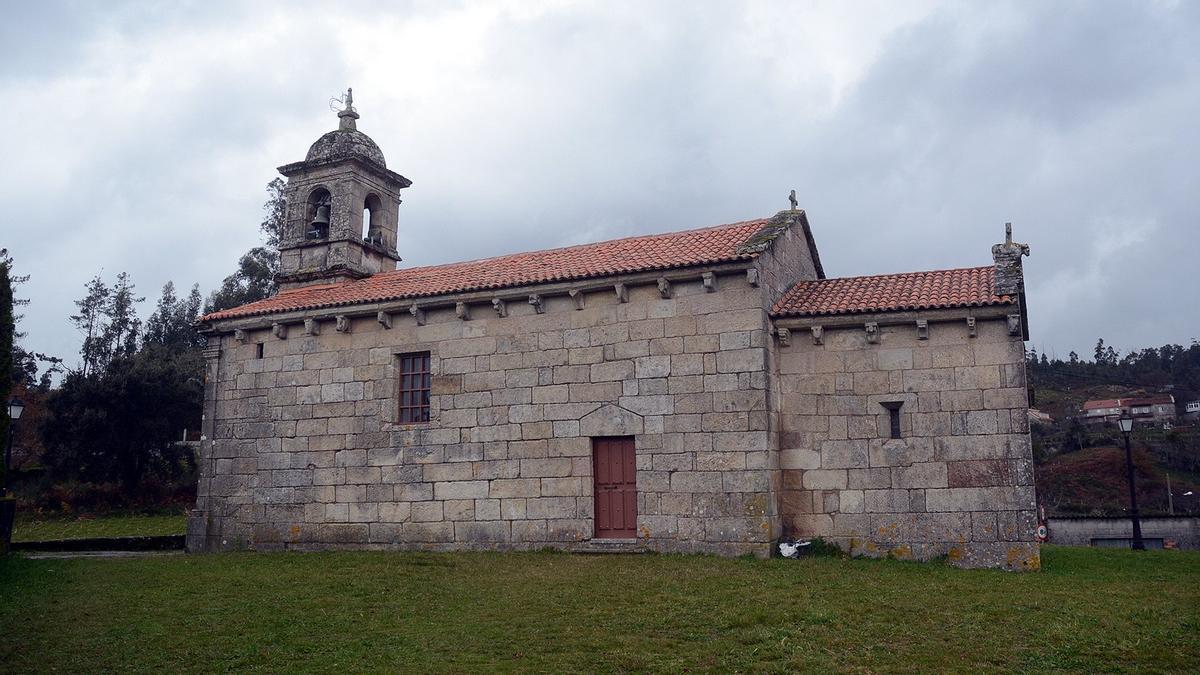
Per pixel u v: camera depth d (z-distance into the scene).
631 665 10.09
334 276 24.98
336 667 10.25
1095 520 35.94
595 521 19.17
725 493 17.89
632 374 19.02
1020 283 17.47
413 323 21.44
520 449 19.88
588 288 19.45
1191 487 54.06
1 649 11.18
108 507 41.38
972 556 16.91
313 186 26.25
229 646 11.28
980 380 17.31
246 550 22.28
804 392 18.52
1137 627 11.39
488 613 12.84
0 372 19.20
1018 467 16.86
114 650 11.15
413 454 20.94
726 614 12.21
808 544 17.72
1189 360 112.56
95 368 59.59
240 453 22.95
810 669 9.84
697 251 19.44
